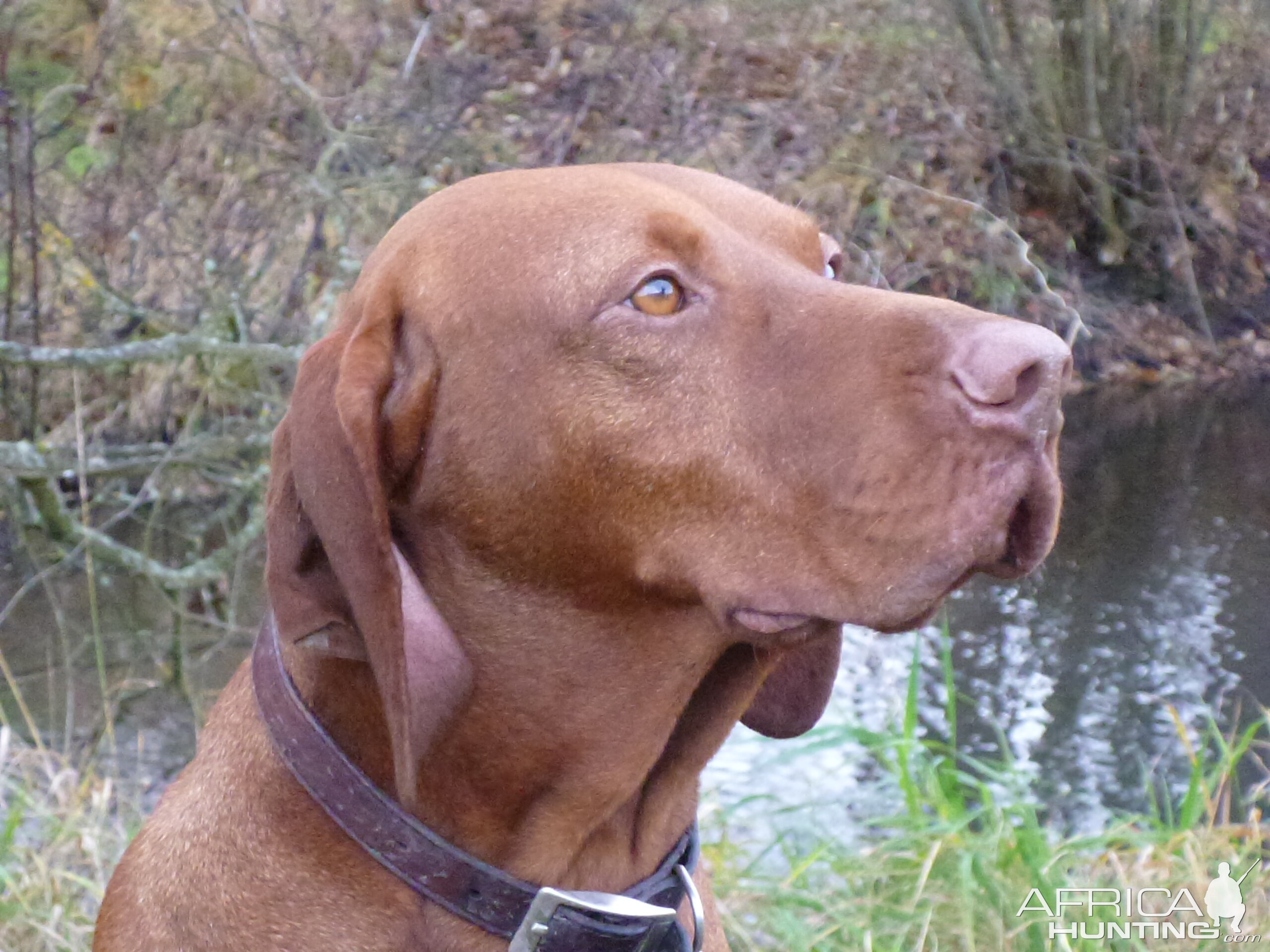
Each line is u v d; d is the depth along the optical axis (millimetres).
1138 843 1390
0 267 2168
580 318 895
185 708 1837
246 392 1810
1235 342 3945
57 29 2105
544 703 916
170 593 1946
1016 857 1320
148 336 2074
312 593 897
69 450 1730
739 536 893
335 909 899
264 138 2053
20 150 2072
